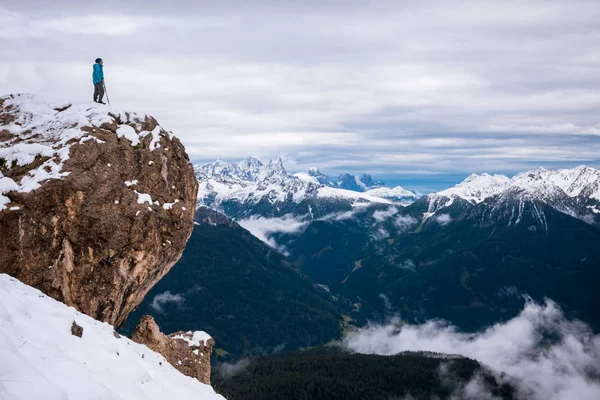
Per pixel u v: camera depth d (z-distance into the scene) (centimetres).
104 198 2797
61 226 2622
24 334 1577
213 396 2495
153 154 3162
